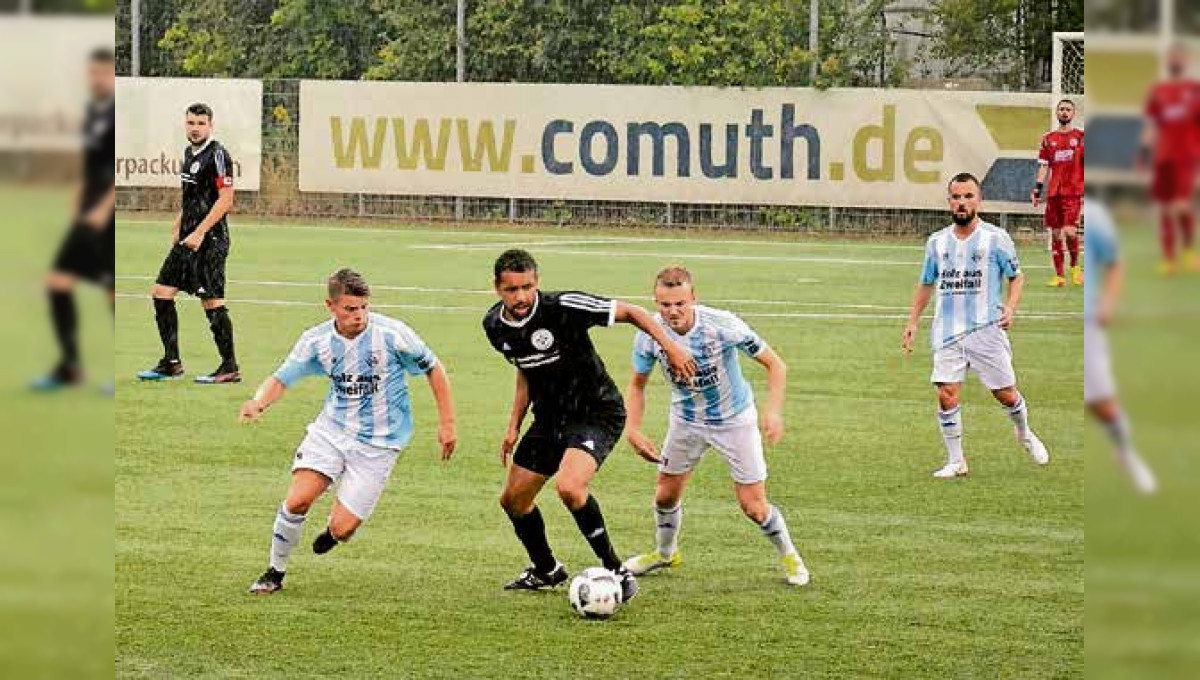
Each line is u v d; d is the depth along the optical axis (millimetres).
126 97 65375
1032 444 21969
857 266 51594
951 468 21109
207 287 28219
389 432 14938
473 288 43969
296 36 73188
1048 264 52938
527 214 65312
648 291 43312
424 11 70125
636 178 62531
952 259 21391
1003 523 18250
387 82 64750
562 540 17516
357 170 64875
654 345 15078
